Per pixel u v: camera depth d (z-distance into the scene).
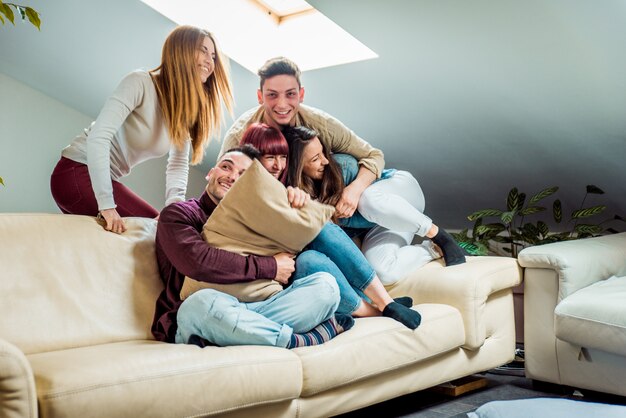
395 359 1.94
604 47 2.39
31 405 1.20
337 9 2.65
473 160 3.37
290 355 1.68
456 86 2.88
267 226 1.94
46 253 1.82
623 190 3.17
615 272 2.56
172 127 2.14
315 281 1.85
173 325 1.83
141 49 3.48
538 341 2.42
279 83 2.49
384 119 3.32
